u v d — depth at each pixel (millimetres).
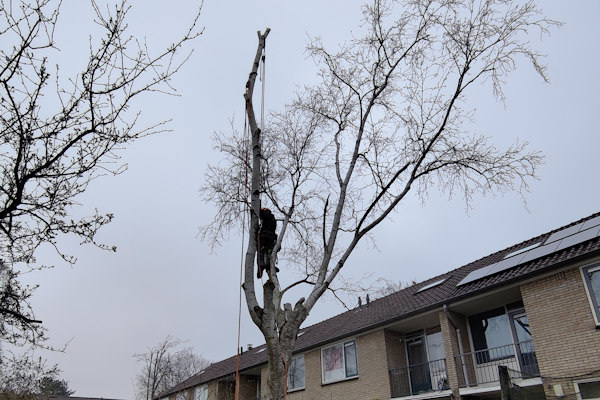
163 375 28828
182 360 38156
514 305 12695
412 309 14133
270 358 5180
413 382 14633
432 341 14688
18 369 7359
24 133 3789
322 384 16828
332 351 16984
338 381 16188
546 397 9820
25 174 3834
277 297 5910
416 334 15242
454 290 13477
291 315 5680
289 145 8094
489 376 12656
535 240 14094
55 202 4141
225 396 23609
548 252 11469
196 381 26641
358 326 16281
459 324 13477
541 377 9984
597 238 10422
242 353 30406
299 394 17766
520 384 10383
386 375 14453
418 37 7488
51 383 8289
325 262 6387
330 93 8148
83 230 4402
